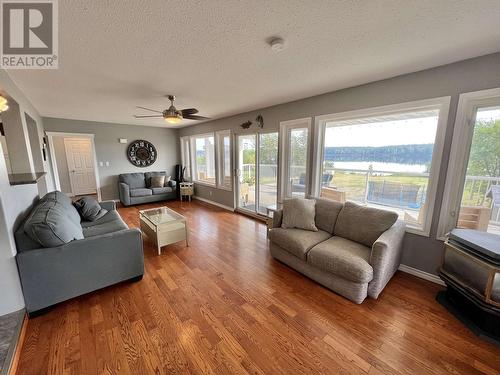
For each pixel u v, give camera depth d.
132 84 2.68
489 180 2.04
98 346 1.54
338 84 2.71
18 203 2.00
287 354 1.49
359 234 2.36
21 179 2.13
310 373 1.37
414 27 1.52
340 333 1.66
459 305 1.85
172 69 2.24
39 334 1.63
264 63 2.11
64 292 1.90
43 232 1.76
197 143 6.54
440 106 2.17
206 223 4.27
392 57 1.98
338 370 1.38
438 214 2.26
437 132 2.20
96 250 2.03
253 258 2.85
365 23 1.48
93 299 2.04
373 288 2.00
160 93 3.08
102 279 2.09
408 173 2.66
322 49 1.83
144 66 2.15
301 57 1.98
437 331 1.68
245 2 1.26
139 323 1.75
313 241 2.42
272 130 3.98
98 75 2.38
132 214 4.86
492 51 1.84
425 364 1.42
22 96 2.85
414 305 1.96
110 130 5.81
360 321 1.78
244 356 1.48
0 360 1.30
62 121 5.10
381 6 1.30
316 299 2.05
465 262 1.81
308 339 1.61
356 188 3.18
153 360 1.45
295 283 2.30
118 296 2.09
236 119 4.74
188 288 2.22
